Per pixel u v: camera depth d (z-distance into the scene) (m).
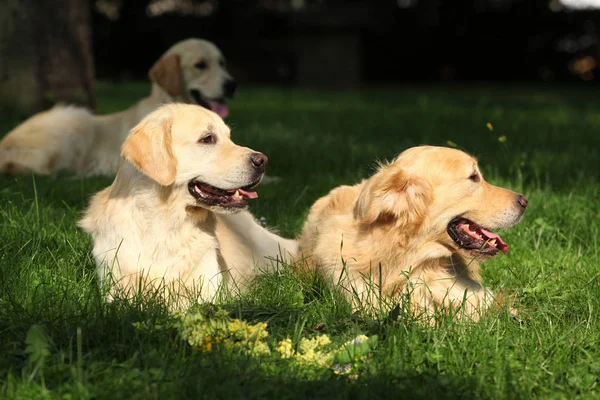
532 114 7.31
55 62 5.11
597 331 2.44
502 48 15.40
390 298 2.56
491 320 2.46
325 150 4.35
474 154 4.40
